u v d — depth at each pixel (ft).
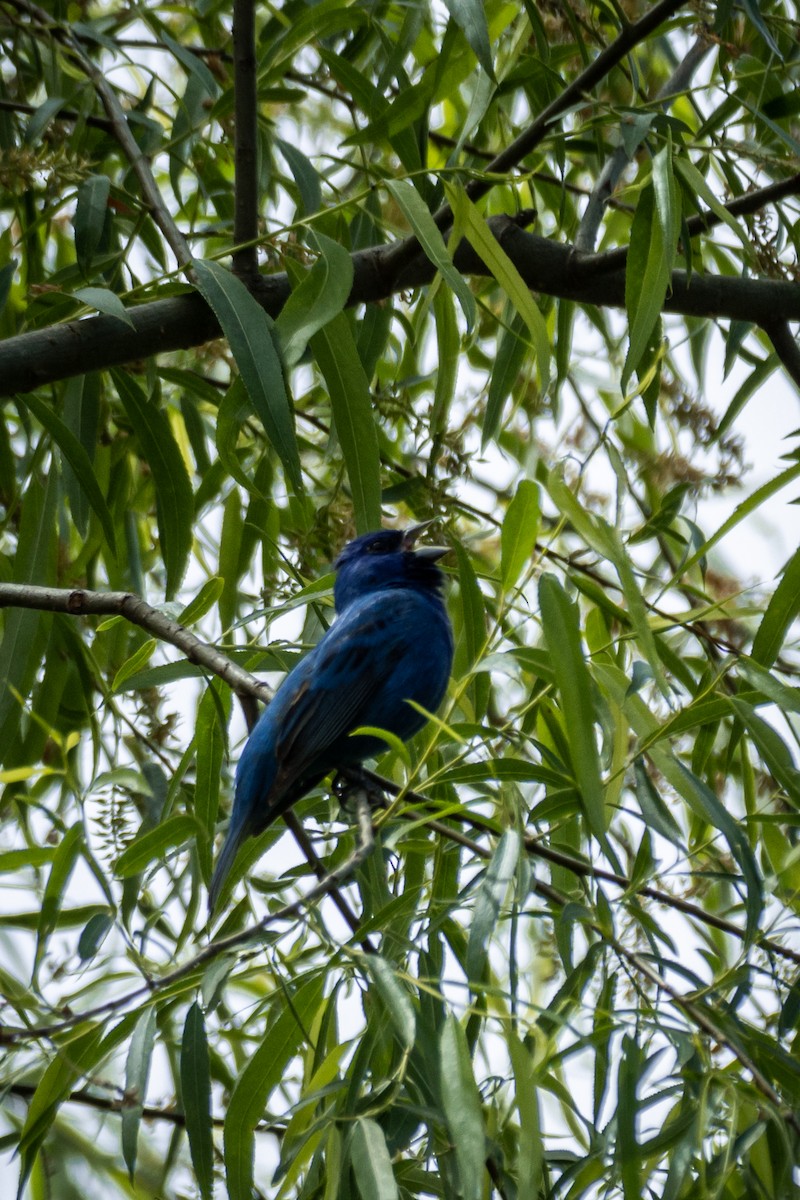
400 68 29.78
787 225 30.53
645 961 20.53
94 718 27.04
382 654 30.37
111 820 22.41
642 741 21.94
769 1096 18.37
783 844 23.25
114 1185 27.14
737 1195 19.58
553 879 23.67
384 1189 16.56
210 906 22.49
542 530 33.01
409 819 23.66
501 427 32.09
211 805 25.08
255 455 33.53
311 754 28.55
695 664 31.07
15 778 18.06
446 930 23.62
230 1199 19.80
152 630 23.40
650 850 21.57
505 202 35.32
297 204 34.45
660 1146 18.54
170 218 27.45
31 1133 20.27
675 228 22.74
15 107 30.37
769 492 20.42
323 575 27.71
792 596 22.16
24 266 33.30
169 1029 25.04
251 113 26.76
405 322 33.19
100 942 20.54
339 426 24.59
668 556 33.45
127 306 26.71
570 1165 19.72
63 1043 19.94
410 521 35.14
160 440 27.73
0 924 24.66
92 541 30.45
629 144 24.58
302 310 23.59
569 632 18.85
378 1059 20.66
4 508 31.48
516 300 23.34
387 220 33.19
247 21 26.48
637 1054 18.34
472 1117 15.20
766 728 20.47
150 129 31.35
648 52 36.81
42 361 25.25
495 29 29.27
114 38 33.14
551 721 24.02
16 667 26.43
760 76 29.17
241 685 22.34
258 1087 20.26
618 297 29.50
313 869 23.49
